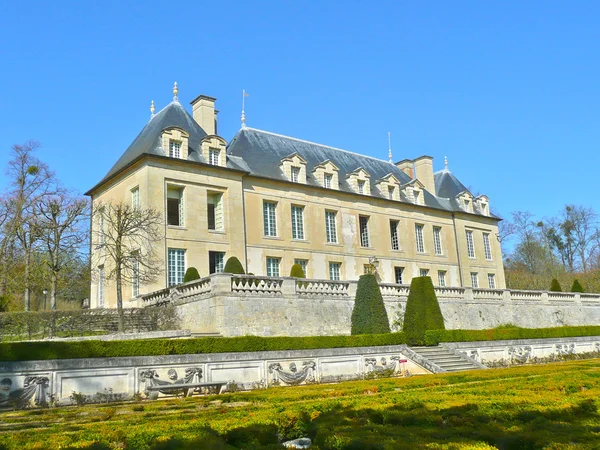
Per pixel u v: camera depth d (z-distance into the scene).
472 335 27.25
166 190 31.78
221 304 22.64
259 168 37.41
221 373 17.67
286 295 24.95
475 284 50.41
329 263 39.22
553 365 21.77
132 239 29.08
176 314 25.48
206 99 38.12
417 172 51.91
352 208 41.62
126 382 15.80
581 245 73.31
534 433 6.85
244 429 7.69
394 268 43.69
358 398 11.95
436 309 26.55
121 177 33.94
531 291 38.88
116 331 24.69
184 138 33.25
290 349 19.78
